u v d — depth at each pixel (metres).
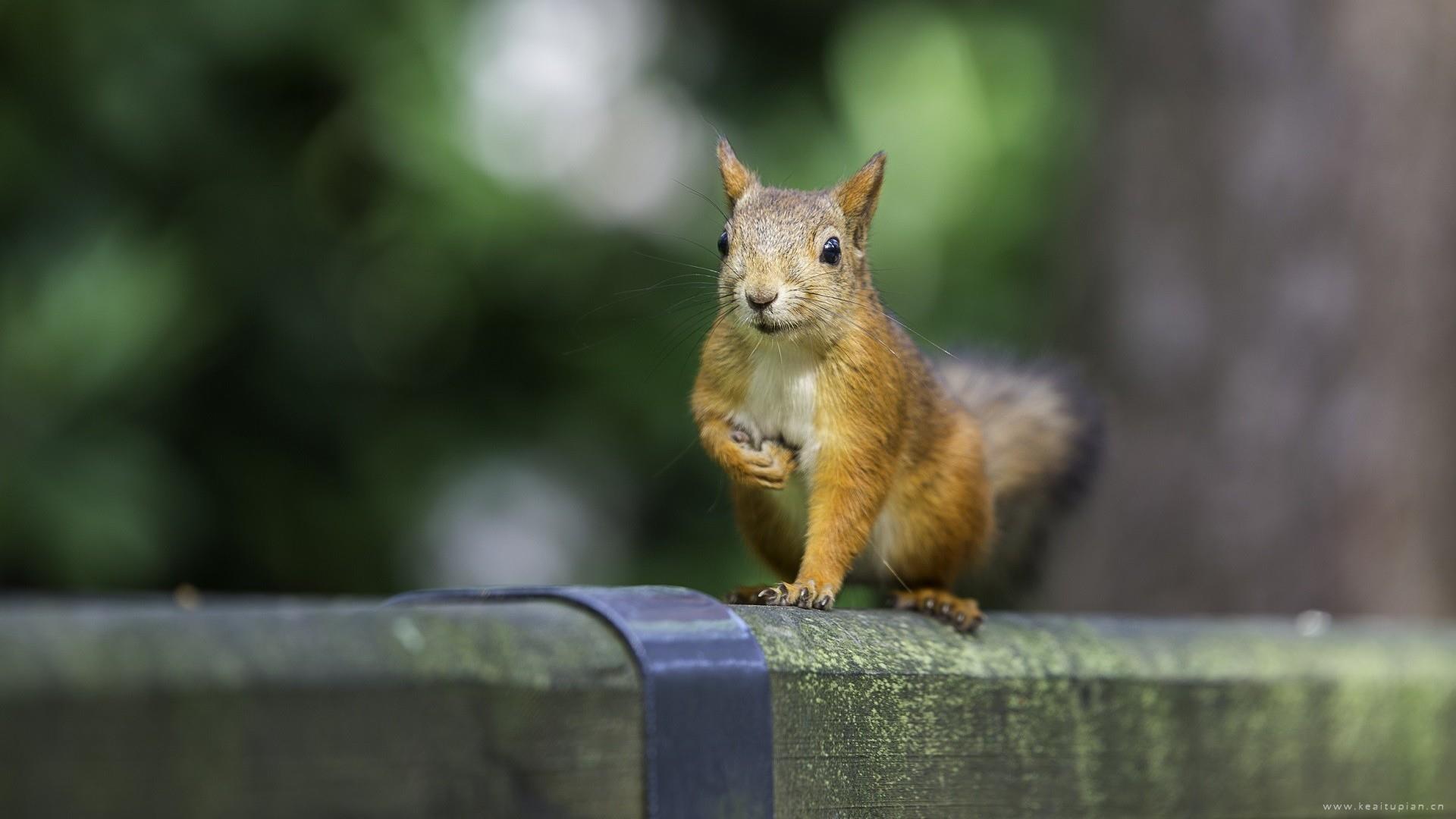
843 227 6.55
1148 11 11.07
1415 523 10.44
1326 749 4.93
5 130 11.34
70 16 11.37
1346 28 10.58
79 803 2.24
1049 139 14.08
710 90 15.45
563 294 14.02
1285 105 10.69
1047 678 4.15
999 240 13.86
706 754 3.05
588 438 14.26
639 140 14.96
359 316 13.66
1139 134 11.07
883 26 15.23
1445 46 10.52
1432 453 10.45
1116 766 4.32
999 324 13.52
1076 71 14.26
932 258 13.85
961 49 14.47
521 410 14.30
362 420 13.51
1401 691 5.16
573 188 14.30
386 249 13.53
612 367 14.08
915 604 5.80
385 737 2.59
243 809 2.41
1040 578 8.12
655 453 14.24
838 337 6.19
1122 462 10.88
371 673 2.58
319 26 12.60
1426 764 5.23
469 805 2.71
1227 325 10.73
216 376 12.95
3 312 10.94
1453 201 10.52
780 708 3.41
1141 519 10.77
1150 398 10.88
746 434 6.39
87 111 11.52
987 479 6.88
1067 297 11.49
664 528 14.43
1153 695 4.45
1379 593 10.41
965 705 3.92
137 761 2.30
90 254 11.05
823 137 14.91
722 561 14.18
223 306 12.60
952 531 6.60
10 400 10.64
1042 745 4.12
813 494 6.24
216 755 2.39
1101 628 4.79
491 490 13.73
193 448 12.83
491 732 2.75
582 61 14.85
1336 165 10.59
